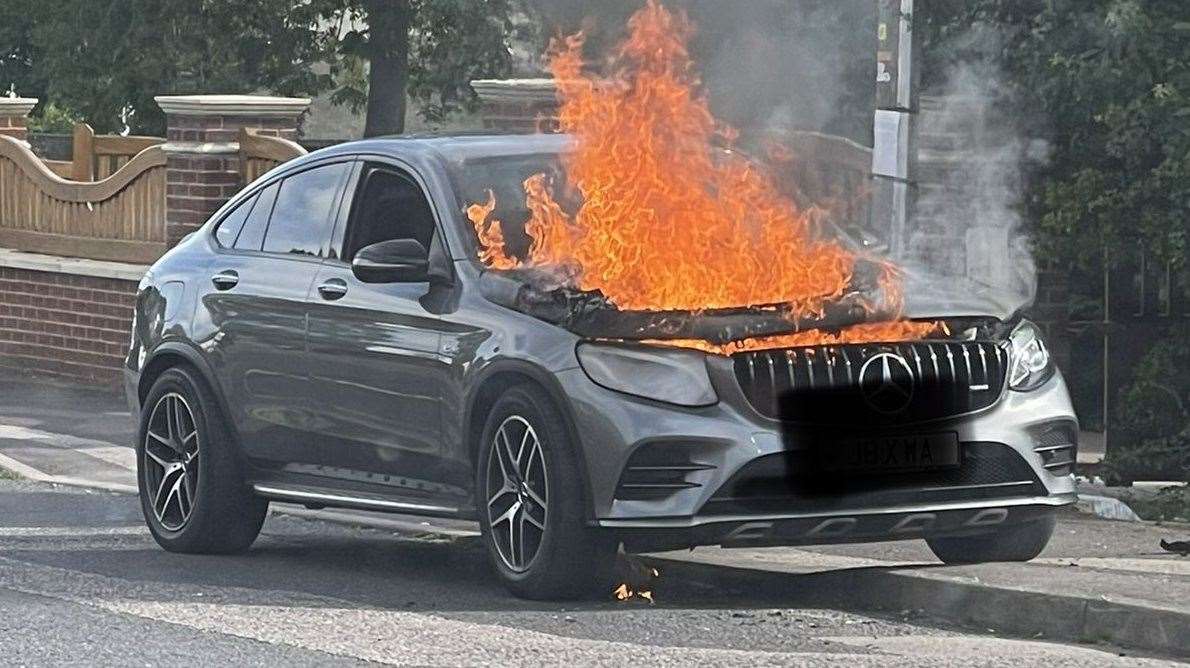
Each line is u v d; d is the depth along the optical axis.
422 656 10.04
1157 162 16.36
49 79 43.16
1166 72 15.58
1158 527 14.19
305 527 15.43
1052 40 16.11
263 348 13.38
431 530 14.80
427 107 42.81
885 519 11.25
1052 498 11.67
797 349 11.20
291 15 41.06
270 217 13.91
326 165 13.65
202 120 23.62
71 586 12.35
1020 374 11.70
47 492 17.55
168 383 14.04
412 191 12.94
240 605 11.61
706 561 12.72
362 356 12.68
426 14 41.03
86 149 27.67
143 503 14.26
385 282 12.35
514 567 11.73
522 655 10.04
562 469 11.30
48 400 24.12
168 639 10.55
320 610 11.40
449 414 12.11
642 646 10.25
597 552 11.39
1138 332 17.16
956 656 10.02
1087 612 10.55
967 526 11.52
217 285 13.85
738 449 11.03
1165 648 10.24
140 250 25.27
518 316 11.75
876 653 10.09
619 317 11.36
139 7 40.06
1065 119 16.66
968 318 11.57
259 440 13.51
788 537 11.22
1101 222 16.50
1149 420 16.92
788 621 10.98
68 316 26.05
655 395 11.13
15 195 27.36
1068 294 18.12
